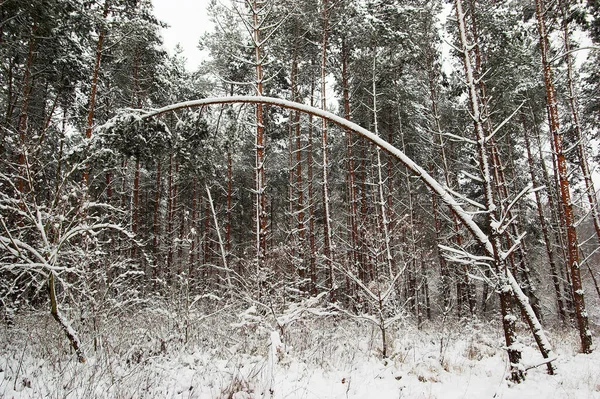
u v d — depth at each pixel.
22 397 3.82
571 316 18.34
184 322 6.93
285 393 4.35
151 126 5.61
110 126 5.32
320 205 22.30
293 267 12.62
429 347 8.20
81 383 3.99
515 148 19.22
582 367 6.66
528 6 11.49
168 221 20.69
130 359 5.27
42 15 11.66
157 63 18.22
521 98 15.77
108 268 6.20
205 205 22.17
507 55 13.89
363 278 15.03
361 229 15.53
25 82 12.76
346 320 10.43
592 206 11.88
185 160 7.20
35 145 6.28
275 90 18.25
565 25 10.82
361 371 5.88
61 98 16.64
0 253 6.11
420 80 17.47
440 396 4.77
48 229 5.44
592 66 14.91
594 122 15.88
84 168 5.59
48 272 5.14
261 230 9.81
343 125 4.58
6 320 6.99
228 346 6.67
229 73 17.28
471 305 14.99
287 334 7.10
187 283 7.30
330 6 15.52
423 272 19.22
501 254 5.07
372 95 17.16
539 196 18.58
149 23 15.76
